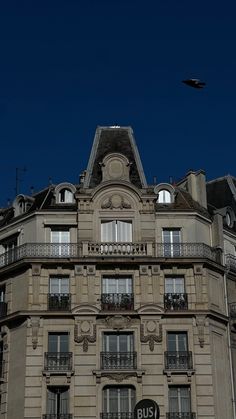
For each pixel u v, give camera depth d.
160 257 50.59
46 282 50.38
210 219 54.50
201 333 49.16
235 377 50.34
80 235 51.47
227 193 61.53
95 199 52.41
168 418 46.91
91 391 47.41
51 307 49.59
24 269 51.16
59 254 51.16
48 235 52.19
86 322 49.09
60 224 52.28
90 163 55.41
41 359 48.28
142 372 47.78
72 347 48.56
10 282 51.94
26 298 50.00
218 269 52.19
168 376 47.91
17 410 47.47
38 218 52.56
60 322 49.28
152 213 52.34
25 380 47.69
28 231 52.84
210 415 47.22
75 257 50.38
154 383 47.72
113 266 50.72
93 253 50.88
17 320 49.97
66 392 47.81
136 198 52.59
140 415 39.34
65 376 47.75
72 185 54.16
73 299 49.75
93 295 49.84
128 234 52.00
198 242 52.34
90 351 48.44
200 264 50.94
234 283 53.97
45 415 46.84
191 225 52.75
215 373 48.75
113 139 56.97
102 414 46.84
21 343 49.16
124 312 49.25
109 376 47.75
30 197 56.25
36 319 49.16
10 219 56.38
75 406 47.06
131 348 48.94
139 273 50.53
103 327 49.12
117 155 53.97
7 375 49.22
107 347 48.94
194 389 47.81
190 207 53.53
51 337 49.09
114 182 52.62
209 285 51.09
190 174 57.38
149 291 50.00
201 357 48.69
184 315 49.47
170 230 52.75
